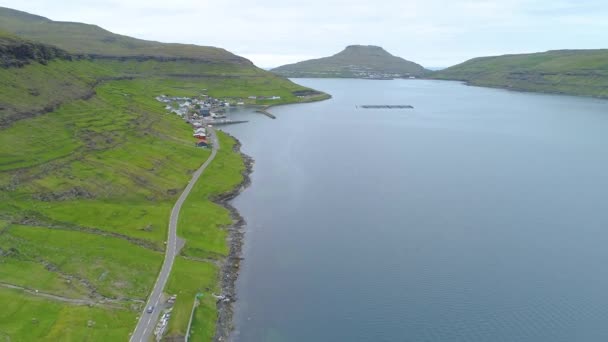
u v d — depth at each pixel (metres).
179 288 102.44
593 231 143.38
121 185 153.88
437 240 136.62
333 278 114.38
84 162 160.75
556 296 107.25
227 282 111.31
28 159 148.25
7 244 104.69
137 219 133.88
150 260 113.00
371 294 107.44
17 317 82.50
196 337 88.31
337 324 96.81
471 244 134.00
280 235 138.50
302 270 118.06
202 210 149.62
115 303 93.69
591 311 101.50
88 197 141.00
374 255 126.50
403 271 117.94
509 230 144.38
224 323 95.94
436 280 113.69
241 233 139.50
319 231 142.00
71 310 87.44
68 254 107.50
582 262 123.31
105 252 111.69
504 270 118.88
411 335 93.56
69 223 123.00
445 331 94.81
